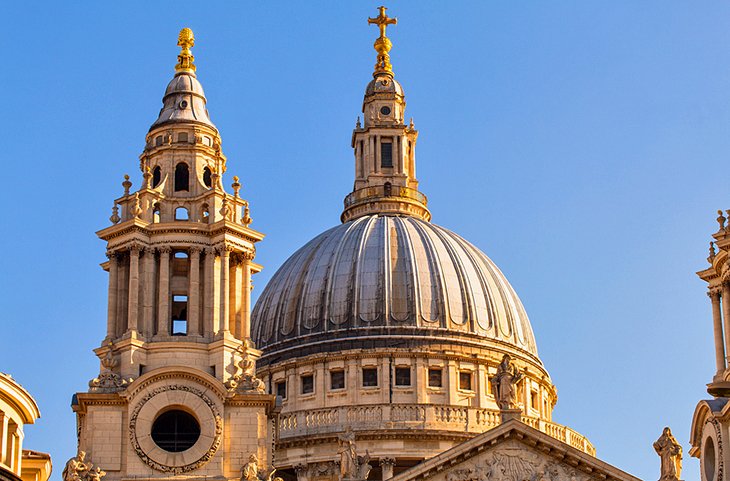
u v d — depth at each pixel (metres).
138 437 113.81
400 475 117.12
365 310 157.75
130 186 123.50
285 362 156.62
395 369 154.25
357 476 115.69
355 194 174.50
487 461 118.31
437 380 155.00
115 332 118.75
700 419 108.75
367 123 177.88
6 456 101.81
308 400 154.50
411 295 158.62
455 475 117.75
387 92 178.88
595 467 117.81
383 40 183.50
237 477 113.94
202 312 119.62
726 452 104.25
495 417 151.62
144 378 114.75
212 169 126.12
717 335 114.62
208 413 114.88
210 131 127.31
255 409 116.00
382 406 150.00
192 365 117.12
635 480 117.25
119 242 120.50
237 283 121.25
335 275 161.00
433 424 149.38
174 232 120.56
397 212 171.88
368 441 147.62
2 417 101.12
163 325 118.38
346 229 167.62
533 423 153.62
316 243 168.50
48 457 111.69
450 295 159.50
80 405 114.62
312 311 159.50
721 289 114.25
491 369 156.88
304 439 148.25
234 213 123.12
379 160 175.62
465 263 163.75
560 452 118.12
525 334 163.50
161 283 119.56
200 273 120.62
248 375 117.12
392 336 155.88
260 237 122.62
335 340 156.38
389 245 162.75
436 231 167.75
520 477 117.88
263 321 162.75
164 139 125.94
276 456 149.25
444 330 156.88
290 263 167.88
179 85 129.62
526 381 160.00
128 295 119.56
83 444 114.38
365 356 154.50
